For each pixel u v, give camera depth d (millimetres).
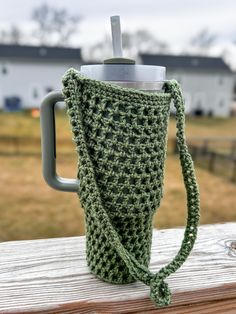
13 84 20094
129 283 556
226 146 10891
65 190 534
